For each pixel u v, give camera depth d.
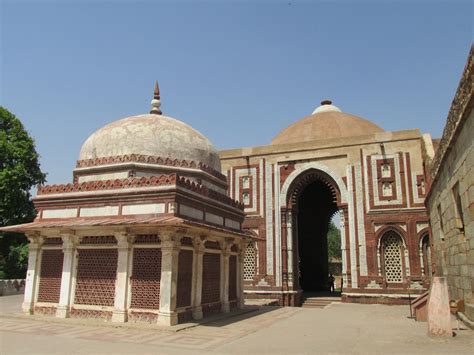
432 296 6.62
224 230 9.68
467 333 6.71
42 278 9.47
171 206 8.42
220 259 10.62
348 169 16.02
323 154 16.48
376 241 15.10
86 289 8.84
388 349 5.86
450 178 8.33
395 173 15.38
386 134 15.77
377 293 14.67
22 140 18.83
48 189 9.89
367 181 15.68
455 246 8.35
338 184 16.03
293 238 16.53
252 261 16.81
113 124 11.00
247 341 6.75
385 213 15.19
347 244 15.48
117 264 8.65
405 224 14.90
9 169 17.84
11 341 6.46
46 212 9.76
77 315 8.73
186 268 8.88
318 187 20.91
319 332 7.80
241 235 10.88
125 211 8.82
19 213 18.47
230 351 5.91
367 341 6.67
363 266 15.07
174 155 10.42
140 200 8.73
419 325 8.50
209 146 11.62
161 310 7.94
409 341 6.42
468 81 6.05
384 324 8.88
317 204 21.52
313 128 18.42
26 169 18.62
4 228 9.53
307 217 21.45
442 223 10.02
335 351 5.85
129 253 8.52
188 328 7.94
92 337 6.89
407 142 15.46
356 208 15.61
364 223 15.38
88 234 9.01
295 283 16.22
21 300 13.60
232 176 17.64
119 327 7.81
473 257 6.68
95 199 9.20
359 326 8.62
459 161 7.31
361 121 18.98
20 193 18.08
